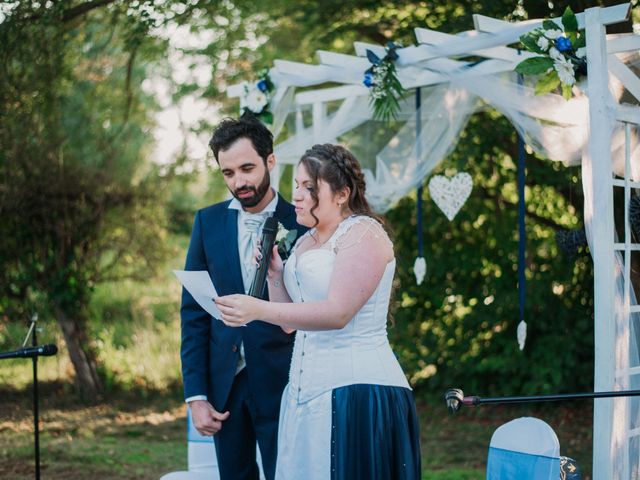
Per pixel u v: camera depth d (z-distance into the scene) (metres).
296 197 2.55
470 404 2.63
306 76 4.79
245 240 2.98
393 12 7.03
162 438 6.46
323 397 2.51
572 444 6.13
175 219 9.22
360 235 2.44
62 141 7.46
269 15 7.72
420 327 7.84
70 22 6.65
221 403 2.97
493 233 7.34
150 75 8.41
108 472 5.32
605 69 3.31
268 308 2.35
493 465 2.70
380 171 5.21
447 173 6.84
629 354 3.54
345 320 2.38
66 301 7.73
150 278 8.36
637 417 3.57
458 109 4.88
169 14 6.55
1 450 5.89
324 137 5.15
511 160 7.20
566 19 3.40
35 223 7.55
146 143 8.23
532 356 7.21
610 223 3.29
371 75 4.29
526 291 7.19
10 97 6.70
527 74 3.45
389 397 2.51
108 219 7.89
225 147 2.88
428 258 7.56
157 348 8.76
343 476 2.44
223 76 8.38
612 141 3.62
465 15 5.93
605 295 3.26
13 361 8.48
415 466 2.55
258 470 3.08
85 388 7.85
